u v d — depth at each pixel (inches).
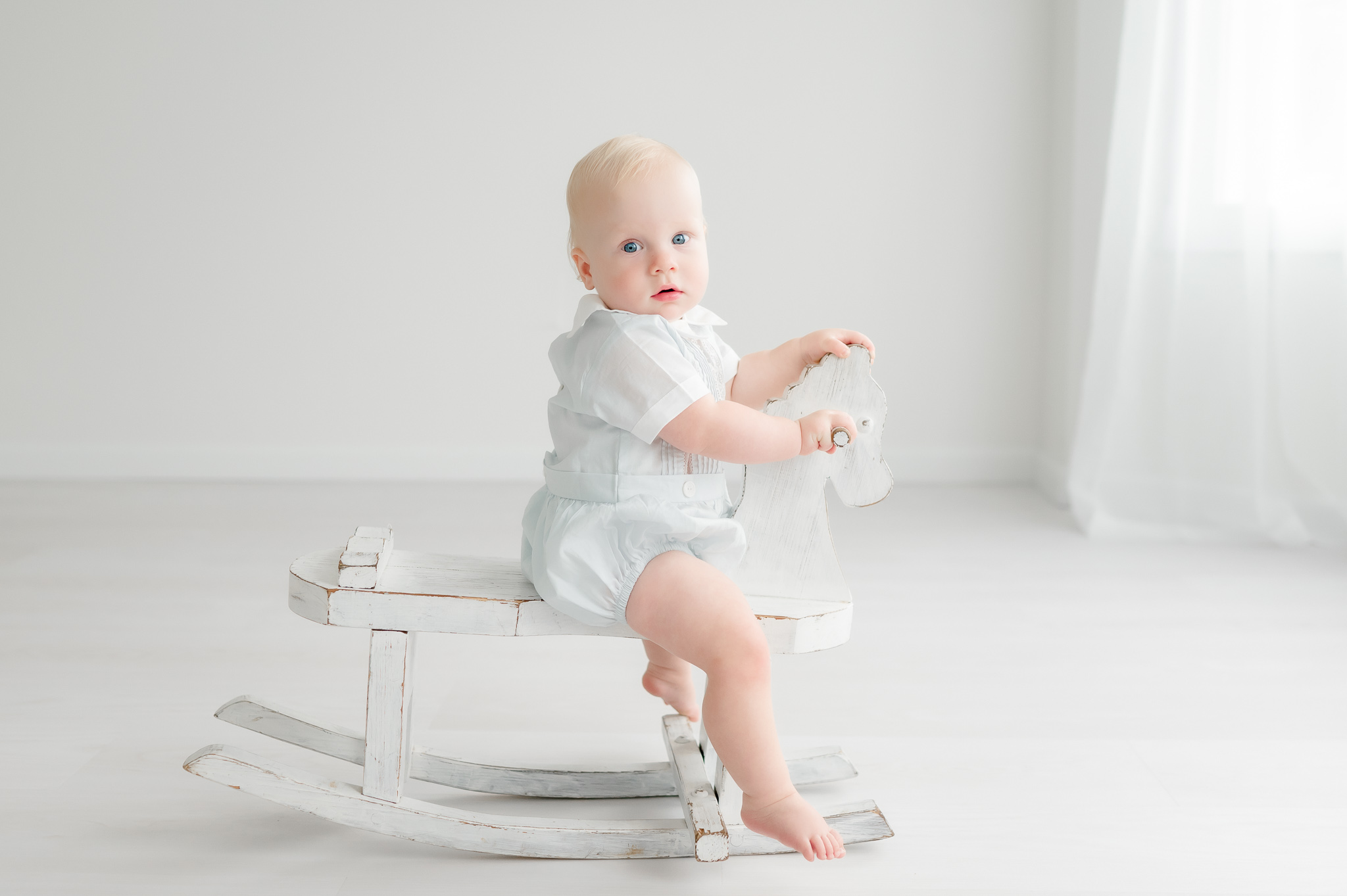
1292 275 96.8
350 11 128.2
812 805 49.8
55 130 129.0
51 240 130.7
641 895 42.5
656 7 128.9
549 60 129.6
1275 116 94.7
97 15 127.2
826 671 68.2
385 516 113.3
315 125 129.9
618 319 44.1
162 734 56.7
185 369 133.3
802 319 133.6
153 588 84.3
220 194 130.6
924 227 131.7
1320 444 98.7
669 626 41.6
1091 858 45.6
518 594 43.9
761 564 46.1
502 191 131.4
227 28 128.0
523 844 44.8
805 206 131.6
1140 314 101.9
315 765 53.4
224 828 47.0
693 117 130.5
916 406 134.4
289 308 132.9
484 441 135.4
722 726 40.6
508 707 61.9
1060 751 56.4
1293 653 71.7
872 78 129.6
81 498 120.0
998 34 128.3
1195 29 96.8
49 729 56.9
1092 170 114.4
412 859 44.9
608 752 55.9
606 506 43.4
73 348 132.6
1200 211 98.5
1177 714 61.4
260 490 127.0
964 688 65.4
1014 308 132.6
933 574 91.0
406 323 133.4
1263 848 46.5
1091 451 107.0
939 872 44.4
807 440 43.4
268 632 74.2
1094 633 75.8
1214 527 101.7
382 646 43.6
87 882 42.3
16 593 82.4
